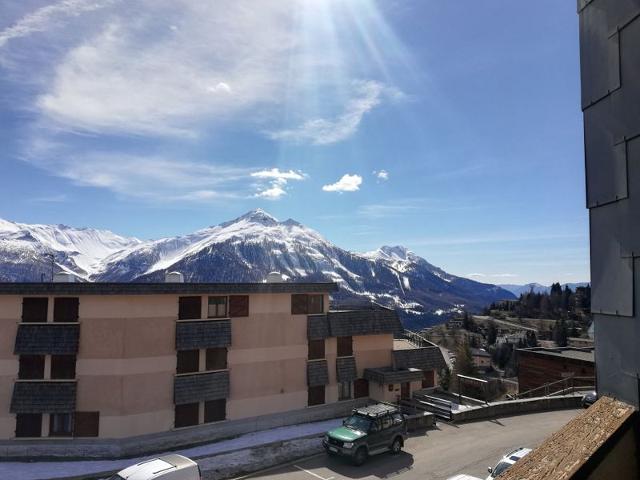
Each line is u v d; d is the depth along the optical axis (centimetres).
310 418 3391
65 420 2778
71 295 2823
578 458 291
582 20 389
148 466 1870
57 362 2795
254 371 3231
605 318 351
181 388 2920
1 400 2744
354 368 3591
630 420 313
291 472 2331
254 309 3291
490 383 5769
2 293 2761
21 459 2650
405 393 3647
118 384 2802
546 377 4431
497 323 18412
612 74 350
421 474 2242
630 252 324
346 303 4472
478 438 2755
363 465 2405
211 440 2983
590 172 373
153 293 2917
